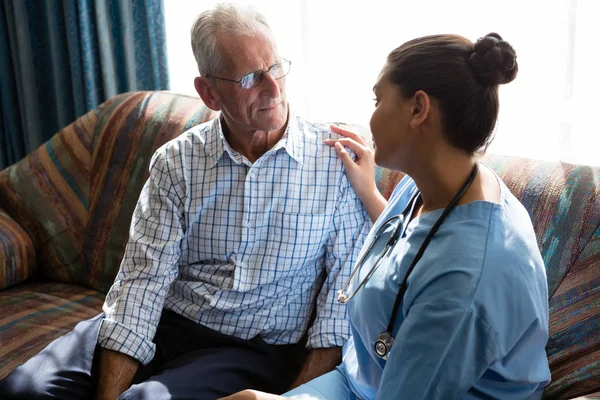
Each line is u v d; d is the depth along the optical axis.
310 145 1.70
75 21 2.66
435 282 1.07
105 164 2.21
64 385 1.58
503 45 1.09
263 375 1.65
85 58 2.66
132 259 1.71
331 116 2.50
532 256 1.13
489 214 1.12
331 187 1.68
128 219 2.13
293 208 1.67
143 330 1.64
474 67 1.10
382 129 1.17
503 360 1.10
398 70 1.14
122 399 1.49
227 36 1.54
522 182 1.58
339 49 2.42
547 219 1.51
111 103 2.29
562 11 1.99
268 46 1.57
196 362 1.62
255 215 1.68
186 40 2.66
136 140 2.16
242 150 1.69
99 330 1.64
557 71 2.04
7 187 2.32
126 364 1.63
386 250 1.26
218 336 1.71
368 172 1.67
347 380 1.43
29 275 2.27
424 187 1.20
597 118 2.01
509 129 2.15
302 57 2.48
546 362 1.25
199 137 1.73
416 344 1.05
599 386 1.35
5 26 2.87
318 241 1.69
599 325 1.39
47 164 2.30
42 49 2.85
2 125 3.03
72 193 2.25
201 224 1.71
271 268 1.68
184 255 1.76
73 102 2.84
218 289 1.70
